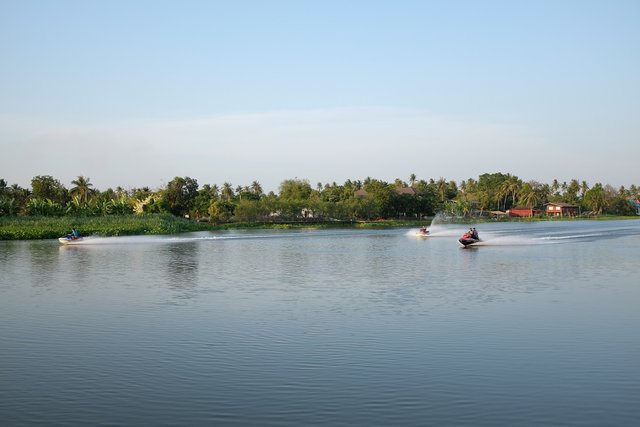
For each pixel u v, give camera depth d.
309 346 23.11
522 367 20.30
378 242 88.38
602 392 17.84
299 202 164.88
